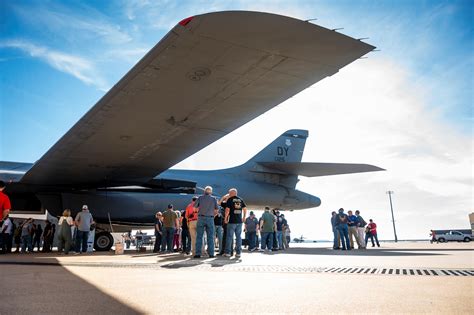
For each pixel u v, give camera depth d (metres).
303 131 22.95
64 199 14.24
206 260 7.54
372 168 17.25
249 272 4.87
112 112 9.11
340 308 2.42
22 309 2.36
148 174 14.55
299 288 3.33
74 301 2.66
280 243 15.15
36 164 12.46
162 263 6.52
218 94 8.29
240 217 9.13
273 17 5.68
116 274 4.59
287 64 7.00
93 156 12.12
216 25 5.89
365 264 6.33
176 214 12.42
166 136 10.78
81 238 12.05
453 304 2.54
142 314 2.24
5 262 6.60
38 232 15.74
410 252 11.51
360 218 16.31
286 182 21.50
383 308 2.41
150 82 7.72
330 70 7.14
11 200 14.80
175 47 6.49
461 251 12.45
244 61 6.93
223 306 2.50
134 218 14.82
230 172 20.27
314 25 5.87
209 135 10.78
